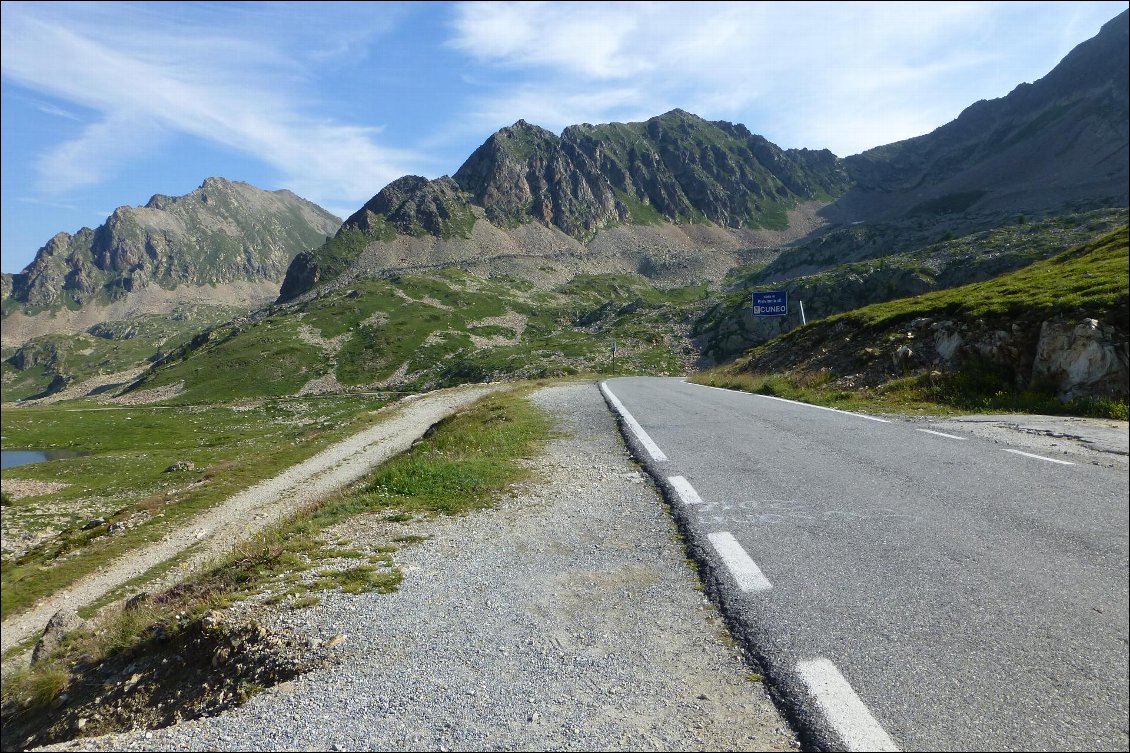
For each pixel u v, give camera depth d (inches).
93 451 3038.9
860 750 104.6
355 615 180.2
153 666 198.5
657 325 5088.6
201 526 1016.9
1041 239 3909.9
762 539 214.7
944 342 714.2
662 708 122.6
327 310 7308.1
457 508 297.6
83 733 184.1
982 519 224.4
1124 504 236.7
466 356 5703.7
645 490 305.0
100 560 891.4
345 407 4279.0
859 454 354.9
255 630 180.2
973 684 122.7
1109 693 118.4
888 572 179.9
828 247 7500.0
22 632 681.6
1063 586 166.1
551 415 683.4
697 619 161.0
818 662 133.5
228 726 130.6
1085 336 535.2
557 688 132.1
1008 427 433.1
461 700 130.0
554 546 230.4
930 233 6776.6
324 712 130.6
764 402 728.3
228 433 3383.4
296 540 263.0
